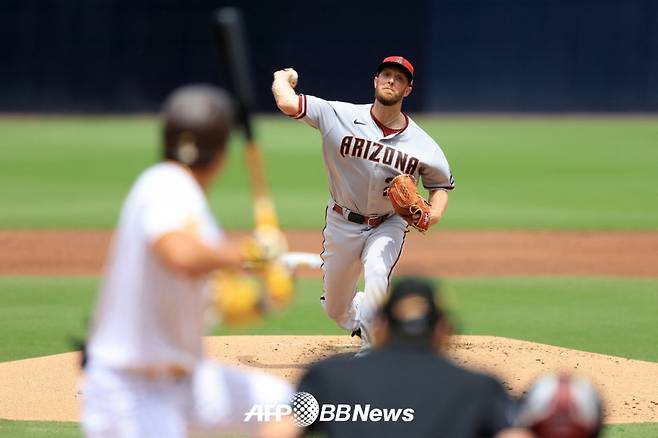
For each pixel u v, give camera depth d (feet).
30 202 248.73
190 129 45.62
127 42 484.33
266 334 119.14
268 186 280.31
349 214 96.07
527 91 483.51
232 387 47.98
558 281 156.15
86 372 46.34
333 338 114.62
